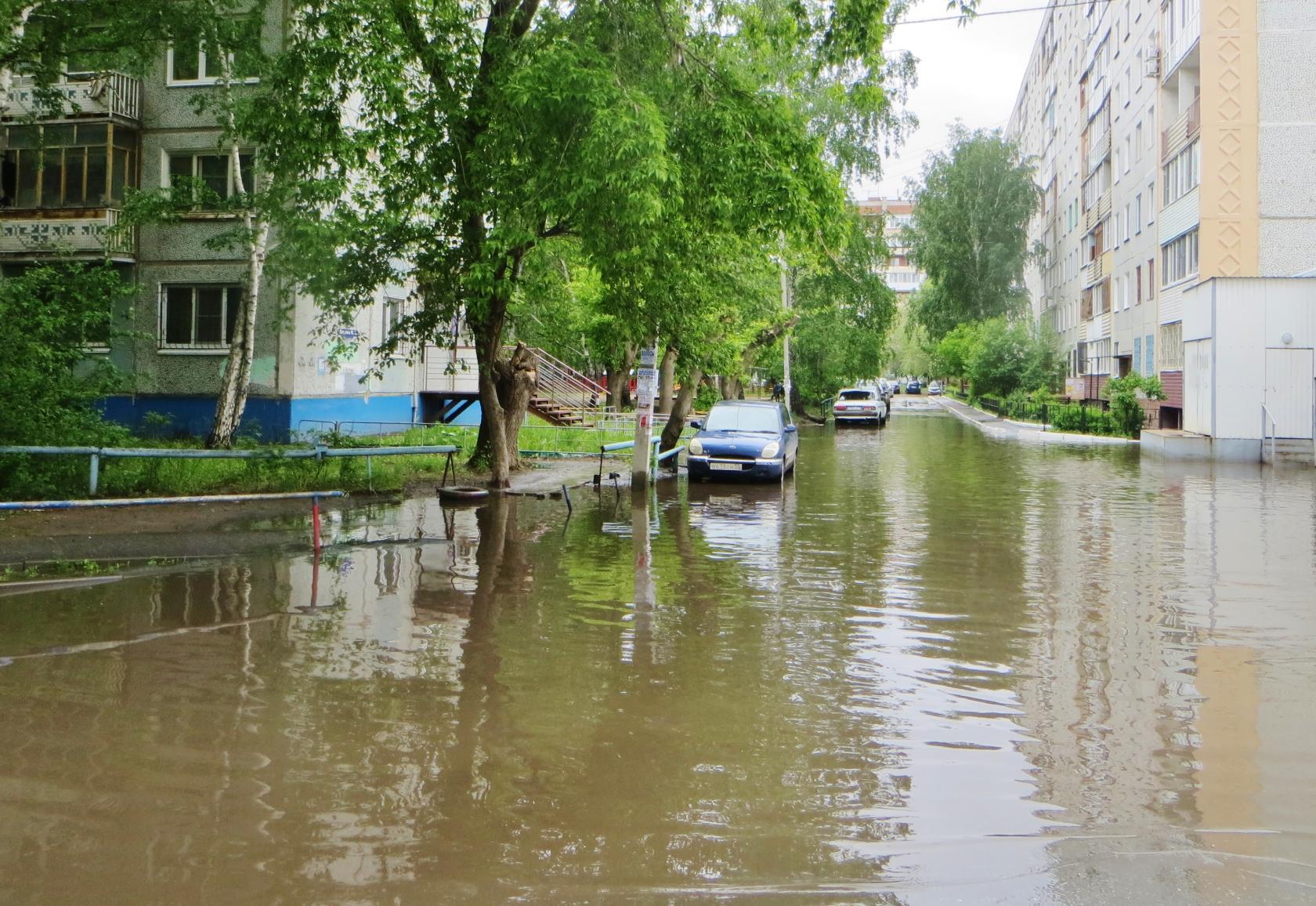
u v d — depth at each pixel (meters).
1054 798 4.75
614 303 18.33
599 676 6.65
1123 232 45.81
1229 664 7.08
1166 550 12.10
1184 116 34.78
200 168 25.62
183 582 9.47
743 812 4.55
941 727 5.73
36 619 7.95
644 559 11.25
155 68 25.11
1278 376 26.83
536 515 14.89
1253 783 4.94
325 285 18.31
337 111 16.11
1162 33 38.50
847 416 46.25
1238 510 16.11
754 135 15.26
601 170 13.77
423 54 16.05
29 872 3.92
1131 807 4.64
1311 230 32.12
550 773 4.98
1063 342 63.56
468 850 4.15
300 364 25.25
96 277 16.22
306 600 8.80
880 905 3.74
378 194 18.06
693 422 22.55
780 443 20.55
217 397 25.28
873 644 7.55
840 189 16.02
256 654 7.05
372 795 4.68
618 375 36.78
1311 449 26.09
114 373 15.88
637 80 15.10
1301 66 32.06
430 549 11.69
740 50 16.81
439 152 16.17
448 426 29.16
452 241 17.89
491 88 15.52
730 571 10.55
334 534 12.52
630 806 4.60
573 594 9.27
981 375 55.38
